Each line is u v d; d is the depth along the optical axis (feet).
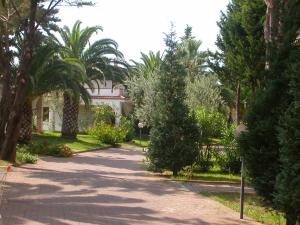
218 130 69.51
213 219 34.99
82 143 113.91
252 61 59.00
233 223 33.88
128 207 37.88
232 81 71.56
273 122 28.99
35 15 66.59
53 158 80.38
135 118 155.02
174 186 52.19
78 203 38.37
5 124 68.39
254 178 29.89
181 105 63.26
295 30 29.14
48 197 40.42
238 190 51.21
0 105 69.82
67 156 84.38
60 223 30.58
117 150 112.16
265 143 29.50
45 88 87.97
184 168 62.69
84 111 156.76
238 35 61.46
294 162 25.66
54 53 84.89
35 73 82.02
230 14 64.34
